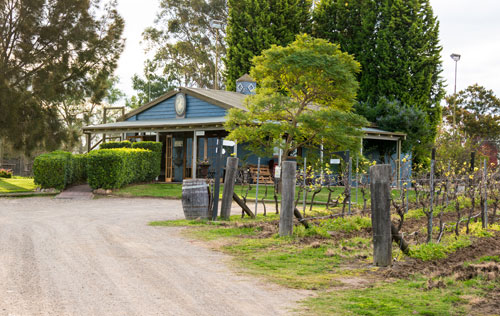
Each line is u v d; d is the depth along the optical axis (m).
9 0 31.02
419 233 11.08
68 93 33.19
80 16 32.47
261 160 27.69
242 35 42.97
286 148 21.78
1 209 17.22
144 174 25.52
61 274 7.27
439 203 17.08
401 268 7.81
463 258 8.45
